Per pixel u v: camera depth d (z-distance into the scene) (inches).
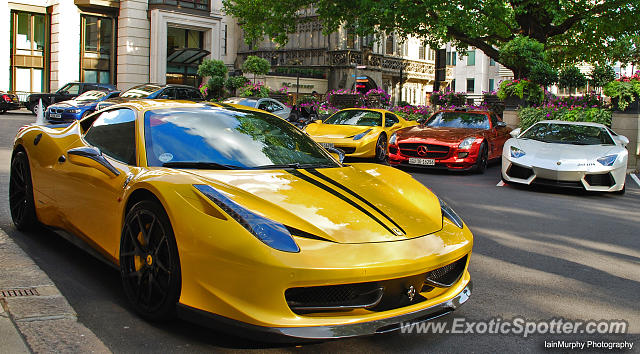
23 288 129.9
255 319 99.3
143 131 139.6
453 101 973.2
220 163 134.0
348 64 1336.1
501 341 120.7
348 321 103.9
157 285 115.6
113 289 137.6
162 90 760.3
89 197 142.9
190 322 114.0
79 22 1197.7
